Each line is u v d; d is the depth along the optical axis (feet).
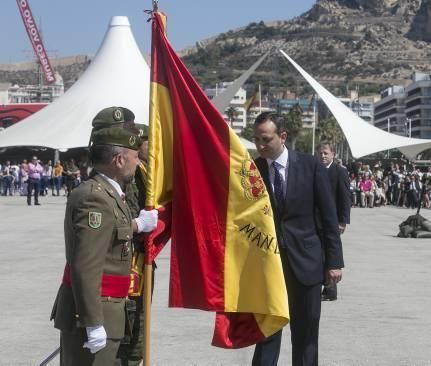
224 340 16.38
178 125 16.20
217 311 16.08
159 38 16.38
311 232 18.40
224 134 16.16
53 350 23.59
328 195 18.47
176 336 25.76
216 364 22.13
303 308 18.31
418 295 34.17
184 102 16.20
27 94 566.36
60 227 68.69
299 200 18.22
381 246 56.44
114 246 13.29
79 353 13.24
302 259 18.15
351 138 156.04
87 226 12.84
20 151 203.82
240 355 23.27
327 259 18.47
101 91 167.84
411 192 119.85
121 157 13.51
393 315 29.55
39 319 28.12
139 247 16.78
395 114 613.11
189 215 16.19
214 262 16.15
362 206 123.44
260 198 16.11
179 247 16.24
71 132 157.07
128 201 17.33
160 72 16.39
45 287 35.27
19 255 47.70
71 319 13.34
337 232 18.45
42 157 204.33
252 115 528.63
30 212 89.45
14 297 32.60
